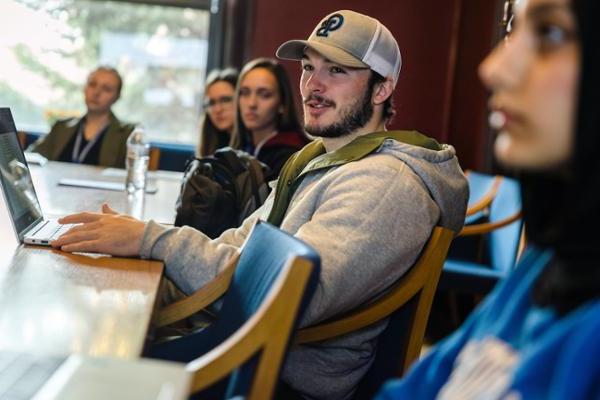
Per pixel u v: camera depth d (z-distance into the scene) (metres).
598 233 0.93
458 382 1.12
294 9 6.54
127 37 6.88
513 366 1.01
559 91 0.93
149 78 6.93
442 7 6.40
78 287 1.81
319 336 1.94
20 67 6.86
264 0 6.54
